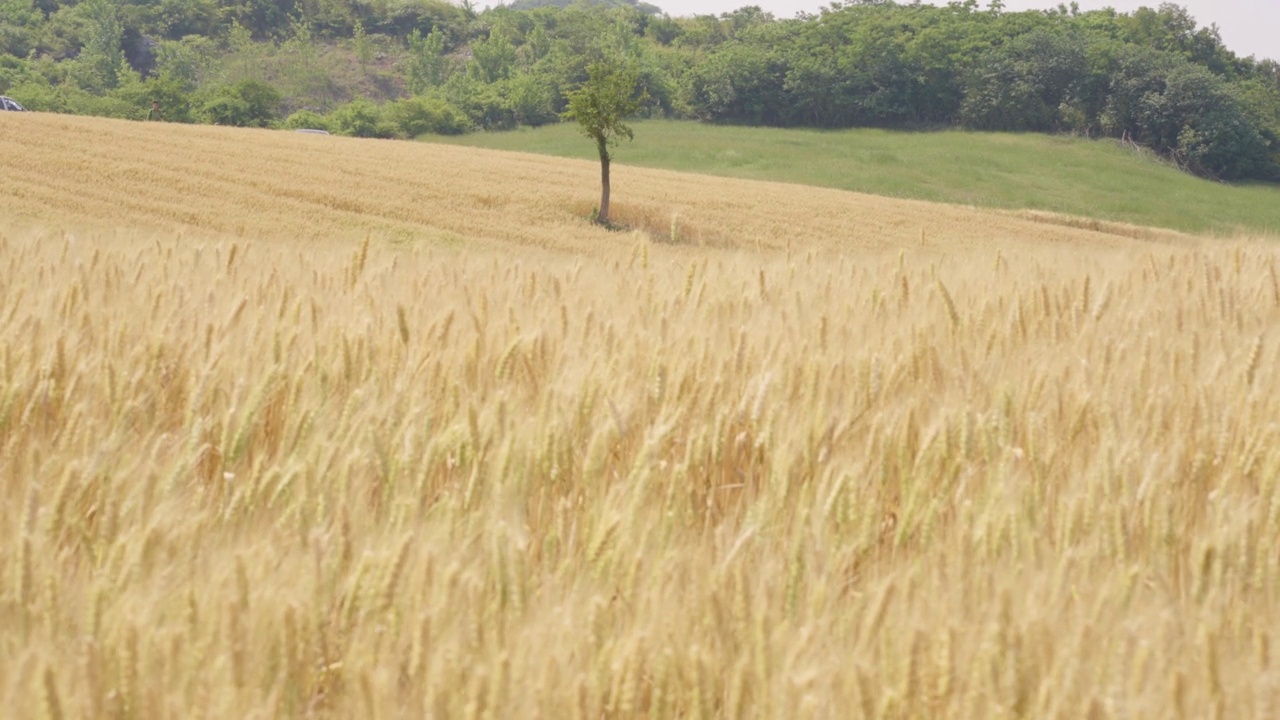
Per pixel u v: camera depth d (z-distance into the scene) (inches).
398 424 187.8
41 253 363.9
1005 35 6919.3
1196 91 5590.6
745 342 230.2
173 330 235.9
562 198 2429.9
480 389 213.2
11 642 119.1
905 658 118.4
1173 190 4778.5
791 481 171.6
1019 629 122.0
